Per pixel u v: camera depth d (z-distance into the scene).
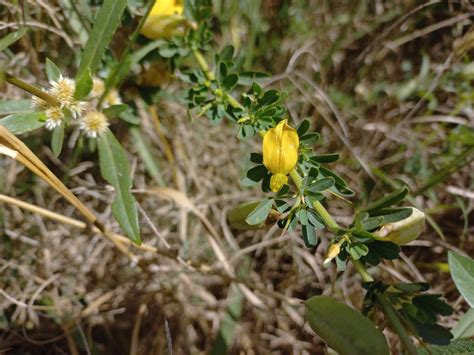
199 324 0.23
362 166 0.24
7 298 0.22
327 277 0.23
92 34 0.16
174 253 0.20
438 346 0.15
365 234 0.13
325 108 0.25
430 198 0.23
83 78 0.15
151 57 0.19
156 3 0.18
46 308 0.22
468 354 0.15
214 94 0.17
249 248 0.23
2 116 0.17
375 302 0.14
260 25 0.25
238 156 0.25
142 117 0.23
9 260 0.22
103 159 0.16
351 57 0.26
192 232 0.24
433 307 0.13
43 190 0.23
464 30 0.25
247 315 0.23
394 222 0.13
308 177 0.14
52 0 0.21
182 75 0.18
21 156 0.15
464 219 0.23
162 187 0.22
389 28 0.25
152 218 0.24
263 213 0.14
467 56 0.24
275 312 0.23
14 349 0.22
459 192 0.23
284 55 0.25
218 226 0.24
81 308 0.23
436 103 0.25
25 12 0.21
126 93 0.20
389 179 0.23
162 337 0.23
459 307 0.22
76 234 0.23
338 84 0.26
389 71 0.26
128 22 0.19
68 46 0.22
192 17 0.18
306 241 0.14
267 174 0.14
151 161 0.23
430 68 0.25
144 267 0.20
